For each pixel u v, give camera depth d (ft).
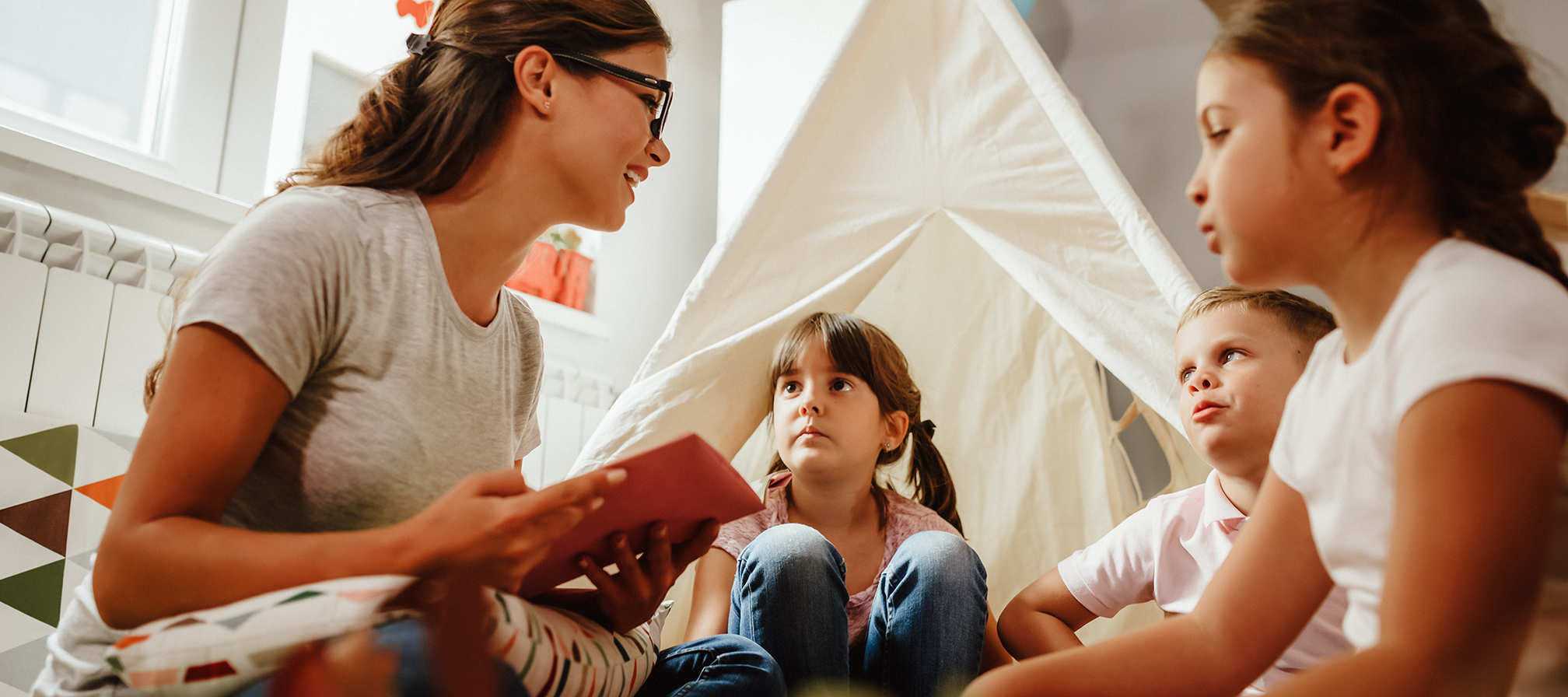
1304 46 1.54
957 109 4.87
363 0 6.26
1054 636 3.46
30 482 3.51
